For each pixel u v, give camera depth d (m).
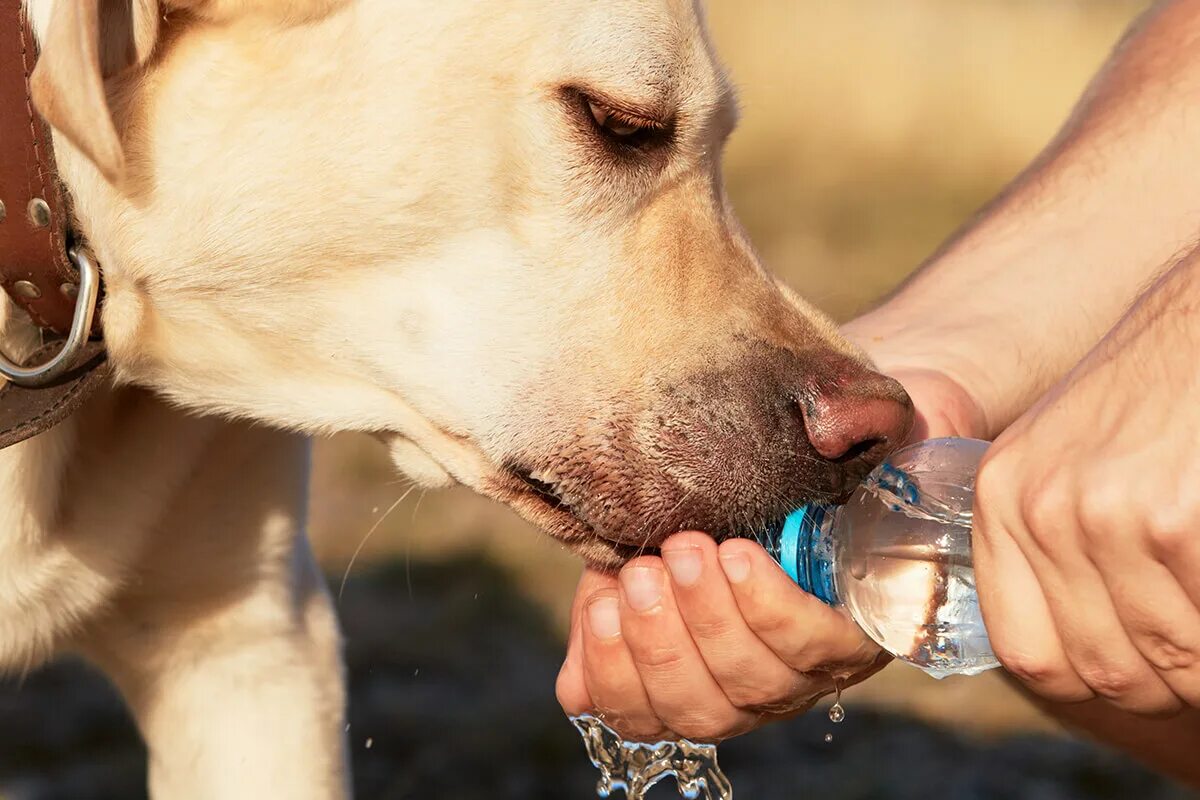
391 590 6.37
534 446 3.17
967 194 12.90
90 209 3.09
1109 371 2.10
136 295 3.19
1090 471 2.04
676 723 2.80
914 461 2.74
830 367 3.14
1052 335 3.31
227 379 3.31
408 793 5.00
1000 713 5.64
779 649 2.65
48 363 3.11
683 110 3.19
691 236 3.25
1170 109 3.48
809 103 14.22
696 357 3.15
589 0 3.08
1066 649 2.17
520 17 3.07
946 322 3.35
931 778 5.12
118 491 3.56
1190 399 1.99
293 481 3.81
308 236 3.13
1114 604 2.07
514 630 6.09
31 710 5.48
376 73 3.07
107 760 5.20
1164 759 3.49
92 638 3.80
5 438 3.13
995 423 3.25
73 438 3.49
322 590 4.03
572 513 3.20
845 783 5.05
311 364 3.27
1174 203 3.38
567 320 3.16
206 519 3.68
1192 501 1.94
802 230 11.56
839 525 2.79
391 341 3.21
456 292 3.18
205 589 3.75
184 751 3.82
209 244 3.13
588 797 5.05
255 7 3.02
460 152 3.10
